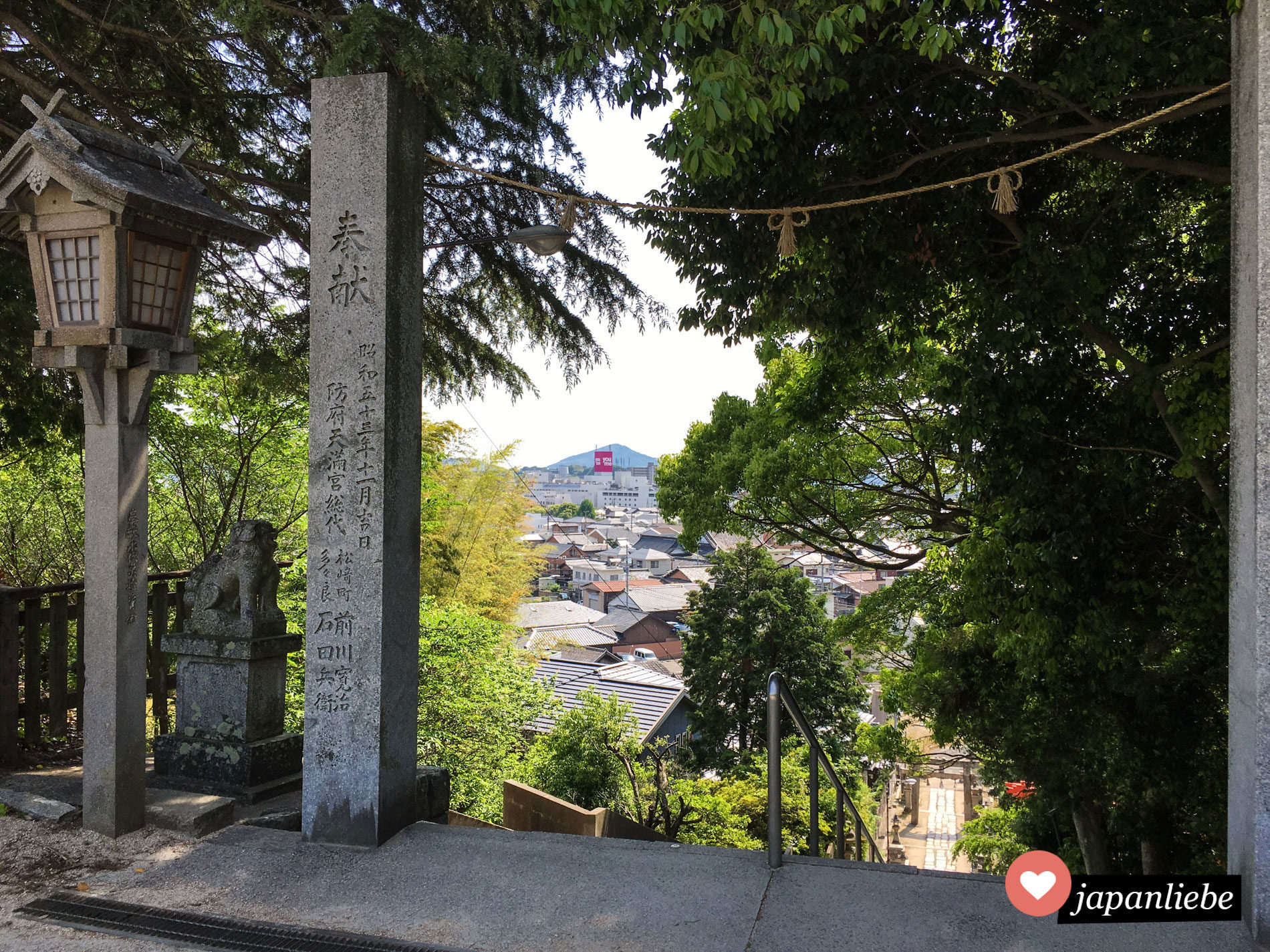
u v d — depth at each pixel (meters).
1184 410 6.26
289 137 6.03
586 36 4.77
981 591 7.57
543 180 6.04
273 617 4.61
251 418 10.83
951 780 31.23
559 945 2.76
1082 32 6.09
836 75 5.52
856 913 2.92
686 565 85.06
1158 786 9.34
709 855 3.44
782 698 3.63
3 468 9.99
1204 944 2.63
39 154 3.45
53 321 3.60
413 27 4.36
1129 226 7.09
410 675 3.83
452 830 3.75
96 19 5.04
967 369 7.30
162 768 4.53
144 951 2.78
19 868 3.35
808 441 12.32
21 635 6.36
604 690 27.47
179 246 3.76
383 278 3.61
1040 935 2.72
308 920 2.97
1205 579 6.98
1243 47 2.74
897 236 6.57
